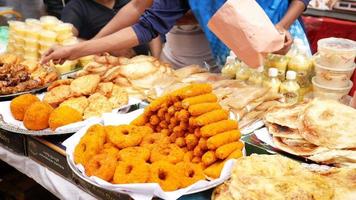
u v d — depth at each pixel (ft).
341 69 4.45
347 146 3.50
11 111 4.43
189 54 6.88
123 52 6.79
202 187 3.06
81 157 3.37
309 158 3.46
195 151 3.36
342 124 3.71
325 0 9.10
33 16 11.45
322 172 3.19
